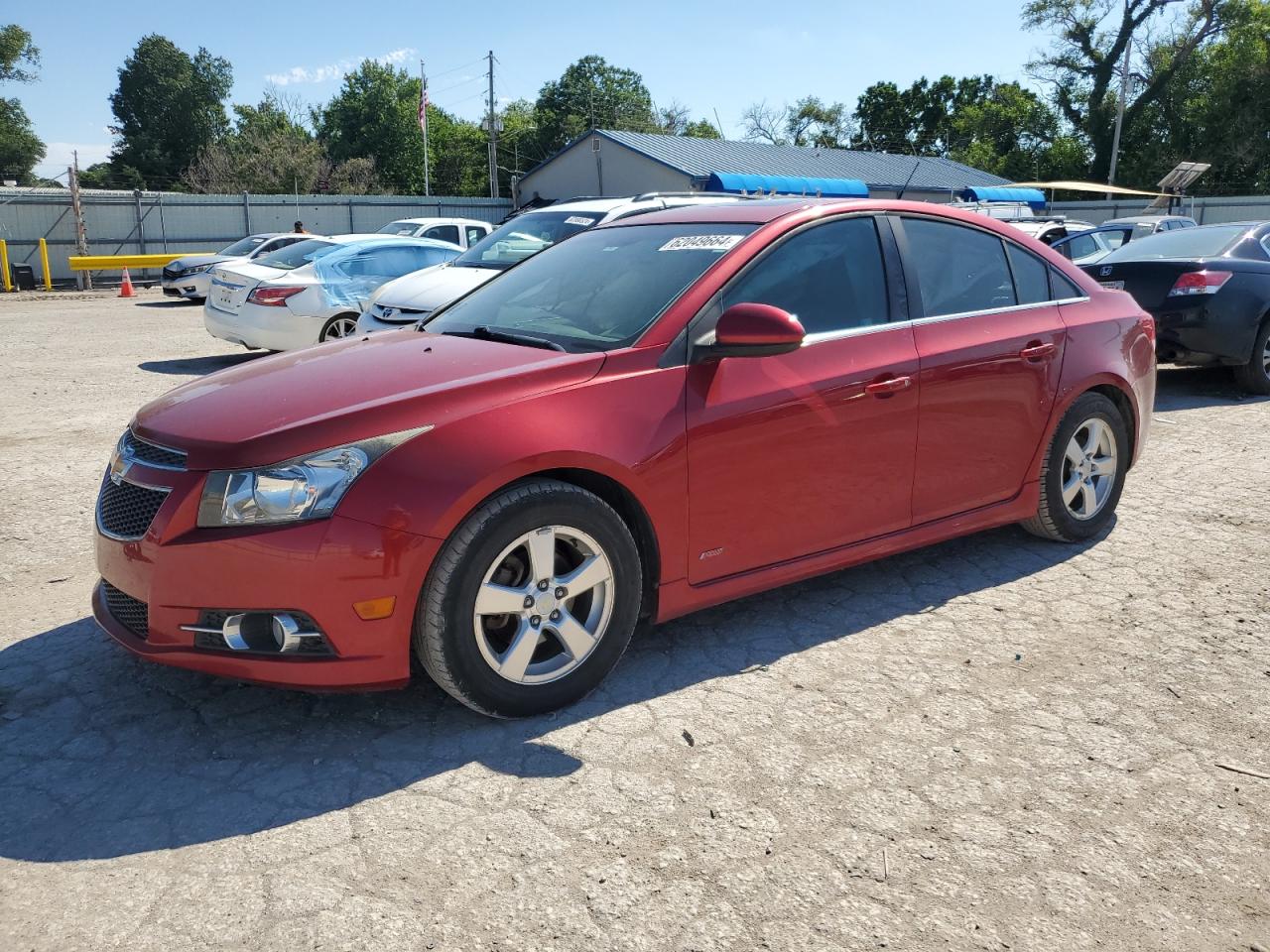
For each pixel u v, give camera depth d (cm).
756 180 2672
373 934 213
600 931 215
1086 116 5378
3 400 868
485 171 7825
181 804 263
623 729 301
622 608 316
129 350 1243
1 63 5819
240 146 5216
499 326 372
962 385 394
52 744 295
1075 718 307
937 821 254
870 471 372
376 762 283
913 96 7575
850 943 211
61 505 549
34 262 2758
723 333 317
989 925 216
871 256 385
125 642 296
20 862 239
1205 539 473
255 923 217
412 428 284
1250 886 230
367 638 277
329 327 1041
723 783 271
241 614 275
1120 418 466
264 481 273
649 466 313
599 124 7862
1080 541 470
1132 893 227
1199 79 5050
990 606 396
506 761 283
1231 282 799
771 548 352
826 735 296
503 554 288
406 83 7712
